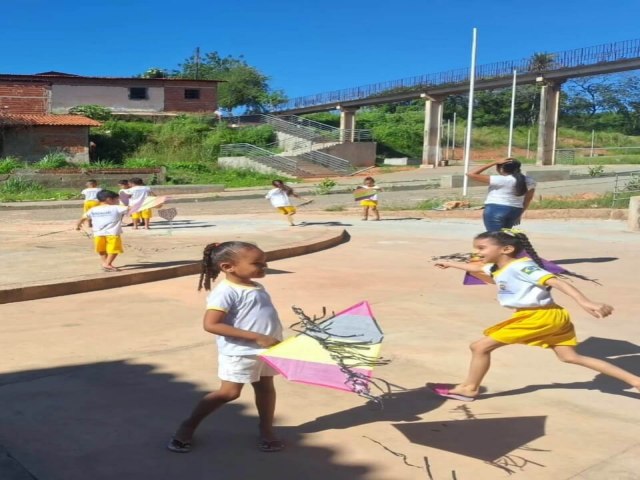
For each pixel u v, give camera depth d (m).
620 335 6.34
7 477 3.44
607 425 4.20
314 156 48.69
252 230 15.65
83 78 48.62
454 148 65.69
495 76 48.28
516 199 9.27
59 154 39.22
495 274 4.46
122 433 4.05
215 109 52.94
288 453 3.77
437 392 4.72
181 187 33.75
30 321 7.01
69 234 15.02
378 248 12.56
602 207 19.59
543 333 4.30
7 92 44.75
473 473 3.54
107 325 6.84
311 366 3.47
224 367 3.69
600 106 86.81
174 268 9.66
